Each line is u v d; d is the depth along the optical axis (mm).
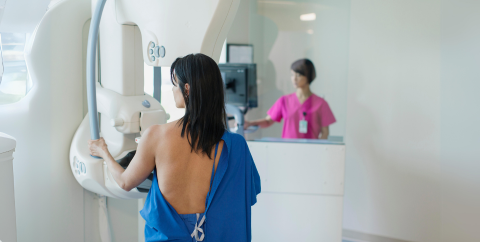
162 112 1514
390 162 2730
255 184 1216
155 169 1099
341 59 2453
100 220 1731
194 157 1042
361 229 2879
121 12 1391
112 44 1475
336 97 2482
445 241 2570
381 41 2678
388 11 2635
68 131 1616
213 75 1045
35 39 1477
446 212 2555
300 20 2516
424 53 2549
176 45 1197
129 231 1908
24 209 1535
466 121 2432
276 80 2570
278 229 2422
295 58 2539
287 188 2379
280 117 2582
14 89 1527
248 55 2609
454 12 2414
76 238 1691
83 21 1611
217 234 1043
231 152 1071
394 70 2656
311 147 2328
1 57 1361
